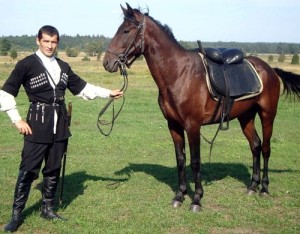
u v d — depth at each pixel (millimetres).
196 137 5477
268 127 6359
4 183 6695
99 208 5559
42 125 4668
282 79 6738
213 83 5461
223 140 10812
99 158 8633
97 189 6430
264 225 5102
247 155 9219
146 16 5273
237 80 5762
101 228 4863
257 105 6262
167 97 5410
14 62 66125
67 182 6789
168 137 11000
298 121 14219
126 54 5254
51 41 4641
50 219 5070
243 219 5270
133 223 5043
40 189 6336
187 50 5629
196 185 5594
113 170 7695
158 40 5281
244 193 6395
